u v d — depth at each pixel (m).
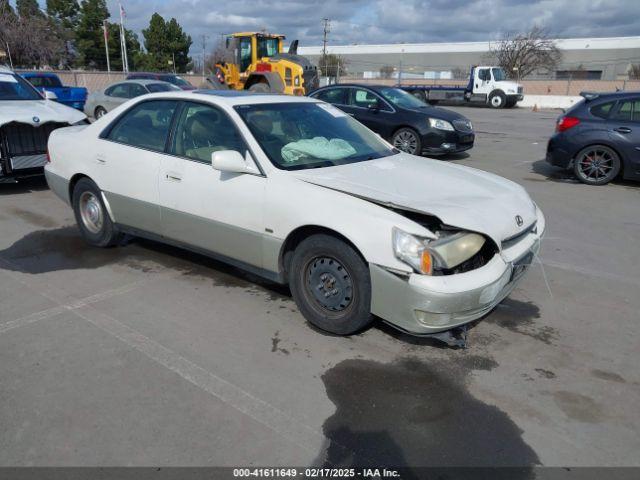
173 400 2.94
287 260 3.82
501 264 3.30
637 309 4.21
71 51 61.75
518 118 23.14
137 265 4.91
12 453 2.53
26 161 7.24
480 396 3.05
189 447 2.59
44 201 7.21
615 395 3.09
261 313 3.99
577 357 3.49
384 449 2.61
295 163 3.90
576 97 32.19
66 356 3.36
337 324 3.56
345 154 4.23
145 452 2.55
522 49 54.56
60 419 2.77
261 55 21.25
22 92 8.30
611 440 2.71
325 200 3.46
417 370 3.29
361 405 2.94
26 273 4.70
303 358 3.39
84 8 60.59
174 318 3.89
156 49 63.66
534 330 3.85
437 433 2.73
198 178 4.12
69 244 5.47
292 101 4.63
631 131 8.28
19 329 3.69
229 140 4.07
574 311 4.17
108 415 2.81
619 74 60.44
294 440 2.65
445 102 34.38
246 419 2.80
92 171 4.99
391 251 3.15
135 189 4.63
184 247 4.49
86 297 4.22
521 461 2.55
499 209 3.53
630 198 7.91
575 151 8.77
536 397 3.05
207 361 3.34
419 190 3.62
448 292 3.08
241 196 3.86
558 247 5.70
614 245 5.79
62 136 5.43
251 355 3.41
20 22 41.72
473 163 10.88
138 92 15.84
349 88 11.70
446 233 3.27
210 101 4.28
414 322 3.20
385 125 11.05
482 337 3.72
